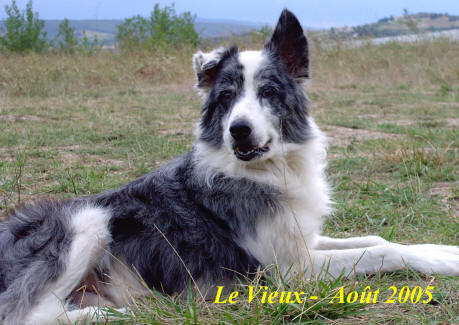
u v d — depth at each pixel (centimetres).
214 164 136
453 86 430
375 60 517
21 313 124
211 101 143
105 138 250
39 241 129
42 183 187
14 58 500
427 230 151
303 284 124
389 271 131
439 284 125
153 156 214
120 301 131
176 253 130
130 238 132
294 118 142
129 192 136
